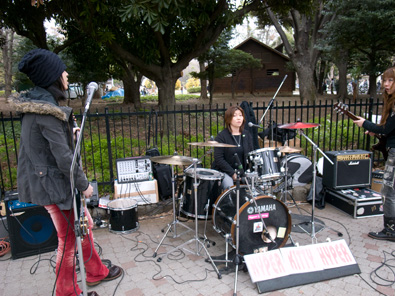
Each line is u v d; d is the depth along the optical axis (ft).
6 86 67.56
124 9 17.48
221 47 48.78
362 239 12.13
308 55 55.67
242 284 9.50
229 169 12.80
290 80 86.89
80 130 6.85
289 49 56.75
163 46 25.23
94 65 41.34
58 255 7.93
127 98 60.59
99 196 15.39
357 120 11.45
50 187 7.02
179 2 18.07
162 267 10.46
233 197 10.40
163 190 14.89
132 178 14.44
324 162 15.37
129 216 12.89
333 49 45.32
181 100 76.13
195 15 21.98
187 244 11.98
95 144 21.13
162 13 18.48
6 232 11.97
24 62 6.74
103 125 32.58
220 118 34.32
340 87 73.56
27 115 6.85
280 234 10.54
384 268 10.21
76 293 8.23
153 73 26.05
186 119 33.37
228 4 24.44
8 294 9.22
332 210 15.02
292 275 9.49
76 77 45.37
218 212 10.68
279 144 17.03
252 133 14.67
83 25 22.36
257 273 9.32
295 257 9.84
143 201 14.57
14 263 10.88
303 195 16.14
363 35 39.42
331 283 9.50
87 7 20.16
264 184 11.60
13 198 10.80
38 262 10.91
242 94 89.56
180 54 28.35
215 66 49.65
